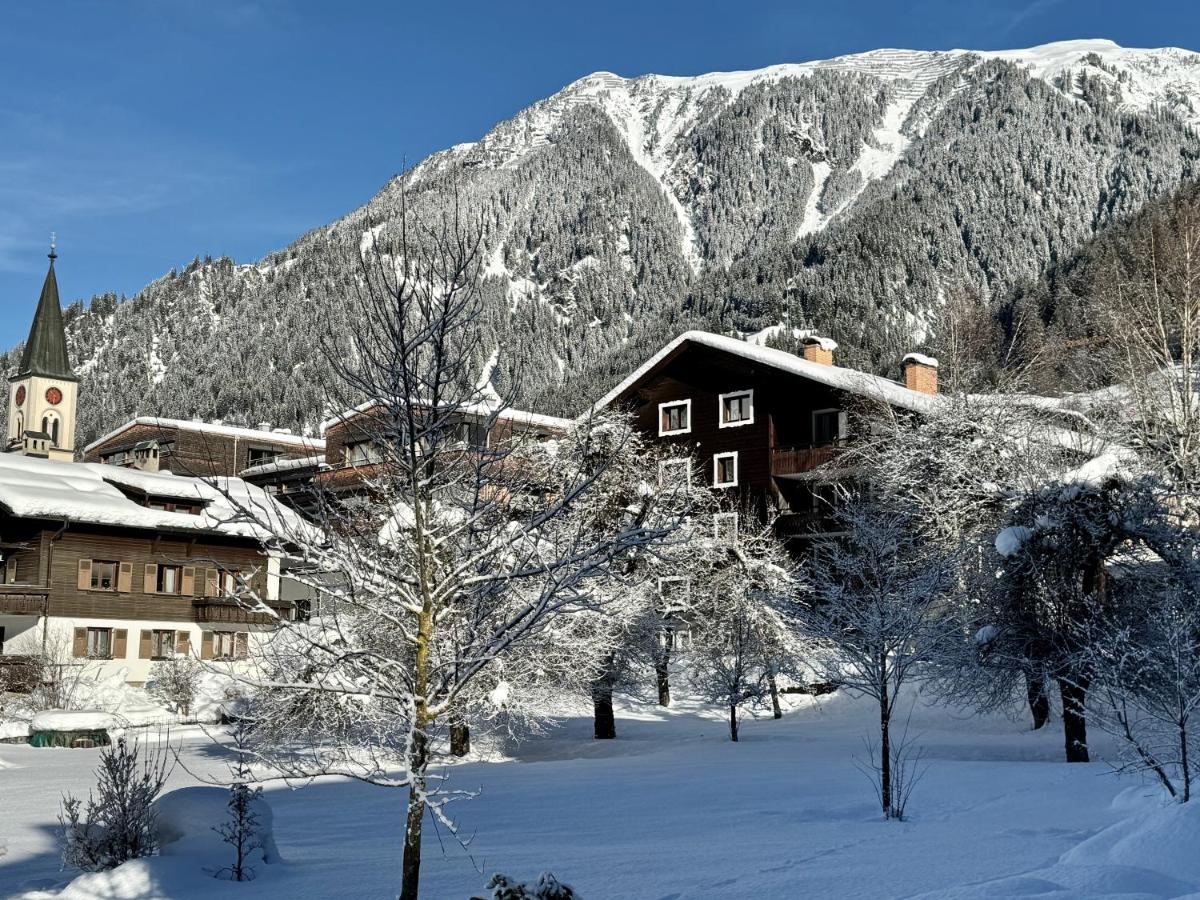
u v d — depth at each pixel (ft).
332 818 59.00
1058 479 87.61
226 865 39.04
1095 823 46.60
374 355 29.94
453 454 31.24
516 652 67.10
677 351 179.11
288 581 187.73
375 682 30.91
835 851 40.98
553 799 63.62
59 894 35.76
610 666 107.14
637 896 32.50
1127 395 144.46
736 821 52.06
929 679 94.32
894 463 130.00
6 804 66.74
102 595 170.91
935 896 29.63
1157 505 84.64
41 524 166.61
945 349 163.22
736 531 128.67
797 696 131.85
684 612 118.21
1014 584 86.02
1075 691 80.74
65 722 120.78
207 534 176.96
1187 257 145.79
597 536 33.99
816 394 169.37
